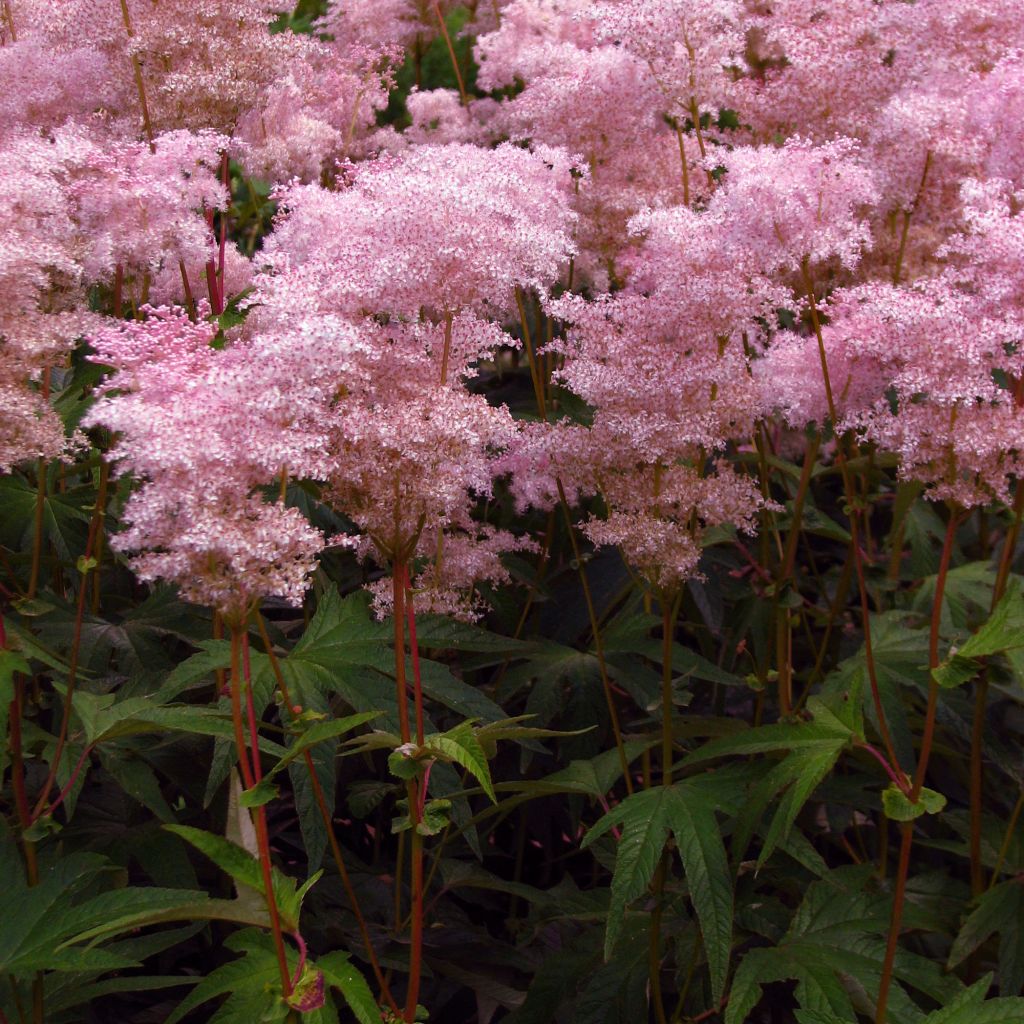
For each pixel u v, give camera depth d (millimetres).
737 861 1304
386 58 2061
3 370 1236
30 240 1259
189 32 1529
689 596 1660
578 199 1615
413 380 1248
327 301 1231
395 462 1196
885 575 1617
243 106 1564
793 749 1294
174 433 1094
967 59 1530
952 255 1464
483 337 1270
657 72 1545
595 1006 1376
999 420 1232
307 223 1351
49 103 1553
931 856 1627
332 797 1313
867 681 1458
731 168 1360
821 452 1741
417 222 1230
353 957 1464
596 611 1613
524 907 1619
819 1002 1272
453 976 1439
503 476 1674
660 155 1631
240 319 1228
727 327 1340
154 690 1390
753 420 1377
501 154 1467
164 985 1259
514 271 1259
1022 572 1770
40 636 1427
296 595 1116
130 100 1586
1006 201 1340
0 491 1465
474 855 1578
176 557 1093
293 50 1583
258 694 1292
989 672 1370
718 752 1318
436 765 1365
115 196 1379
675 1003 1466
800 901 1453
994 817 1474
